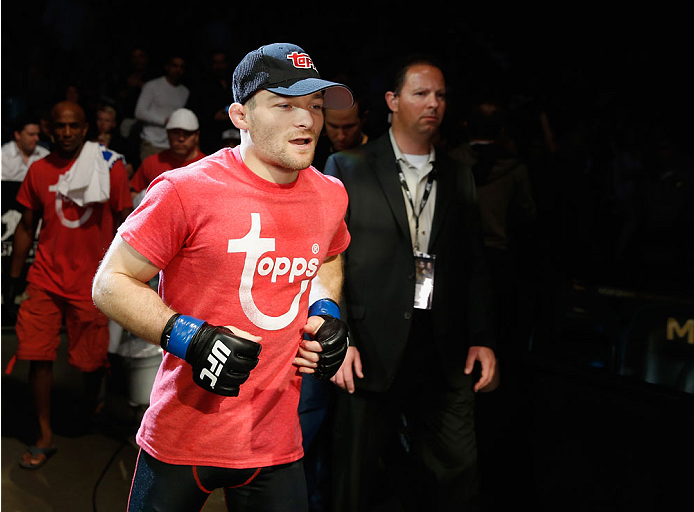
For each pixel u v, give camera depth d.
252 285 1.69
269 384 1.77
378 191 2.59
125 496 3.30
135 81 7.38
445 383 2.65
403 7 9.11
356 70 7.48
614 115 8.33
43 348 3.62
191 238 1.65
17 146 5.49
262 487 1.85
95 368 3.87
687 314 3.66
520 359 4.43
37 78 8.02
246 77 1.65
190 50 8.66
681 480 3.06
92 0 8.83
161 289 1.77
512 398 3.99
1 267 5.27
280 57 1.64
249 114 1.66
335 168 2.65
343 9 9.16
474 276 2.74
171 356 1.75
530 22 9.22
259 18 9.11
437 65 2.62
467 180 2.73
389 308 2.57
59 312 3.71
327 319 1.86
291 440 1.86
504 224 4.43
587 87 8.59
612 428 3.50
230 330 1.61
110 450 3.76
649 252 6.56
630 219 6.76
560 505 3.01
